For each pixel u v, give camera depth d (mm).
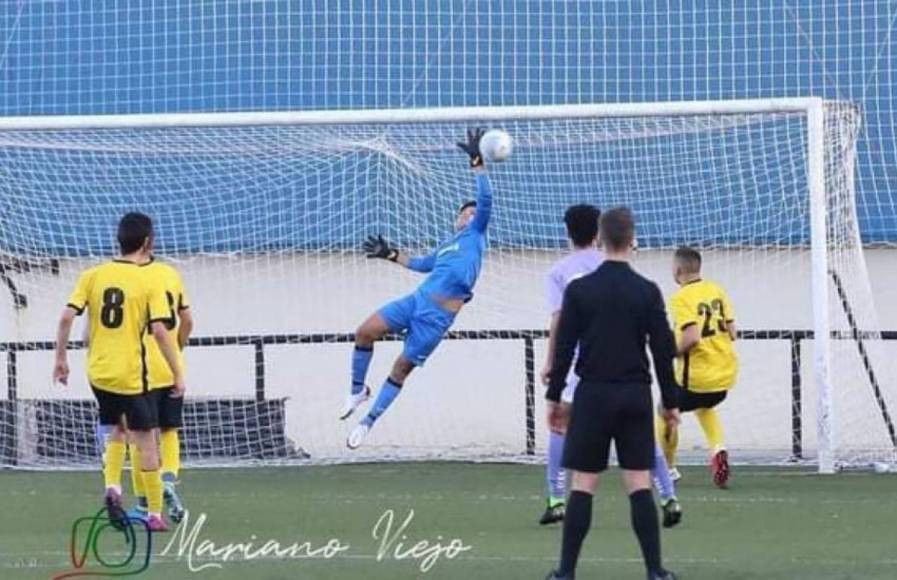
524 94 65125
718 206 60531
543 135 60469
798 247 59625
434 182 61406
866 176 61188
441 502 45969
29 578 32844
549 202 61125
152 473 39406
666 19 64875
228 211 62156
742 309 60062
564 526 30812
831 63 63156
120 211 62156
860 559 34906
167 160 62250
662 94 64375
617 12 65250
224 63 66000
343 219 61781
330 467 57219
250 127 58938
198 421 61000
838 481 50656
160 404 41250
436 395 61062
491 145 47094
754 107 53469
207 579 32688
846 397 56906
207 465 58344
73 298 39812
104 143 61281
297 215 61906
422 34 65688
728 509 43781
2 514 43688
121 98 66562
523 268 61062
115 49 67000
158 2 66938
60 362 40219
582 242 38656
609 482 50781
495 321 61031
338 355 61500
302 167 62156
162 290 39500
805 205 59719
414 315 47562
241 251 62000
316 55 65625
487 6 65750
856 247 56562
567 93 64875
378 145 61281
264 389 61562
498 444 60906
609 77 64875
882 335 59438
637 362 30688
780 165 60094
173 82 66312
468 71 65375
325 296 61781
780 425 59438
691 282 48156
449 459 59562
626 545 37125
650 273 61125
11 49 67688
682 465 56719
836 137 56438
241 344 61656
